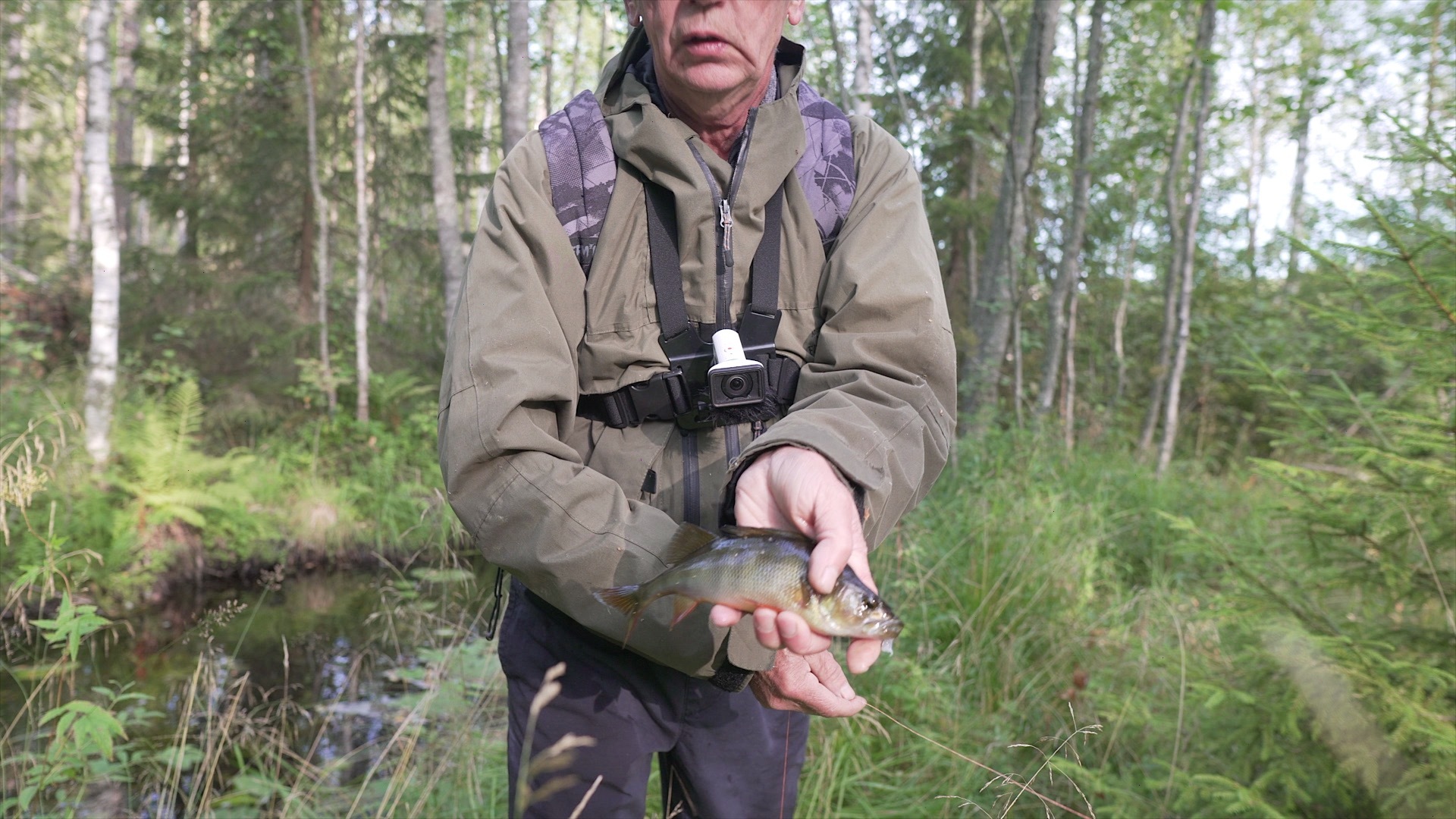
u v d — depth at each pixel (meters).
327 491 8.99
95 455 7.72
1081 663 4.05
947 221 14.25
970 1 14.46
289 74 12.88
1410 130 2.67
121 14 15.68
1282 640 2.66
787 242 1.50
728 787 1.66
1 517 2.79
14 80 17.84
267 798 3.31
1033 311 15.23
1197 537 3.12
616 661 1.53
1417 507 2.70
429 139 12.84
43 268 14.34
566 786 1.52
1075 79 12.86
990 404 8.77
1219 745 2.91
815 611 1.05
